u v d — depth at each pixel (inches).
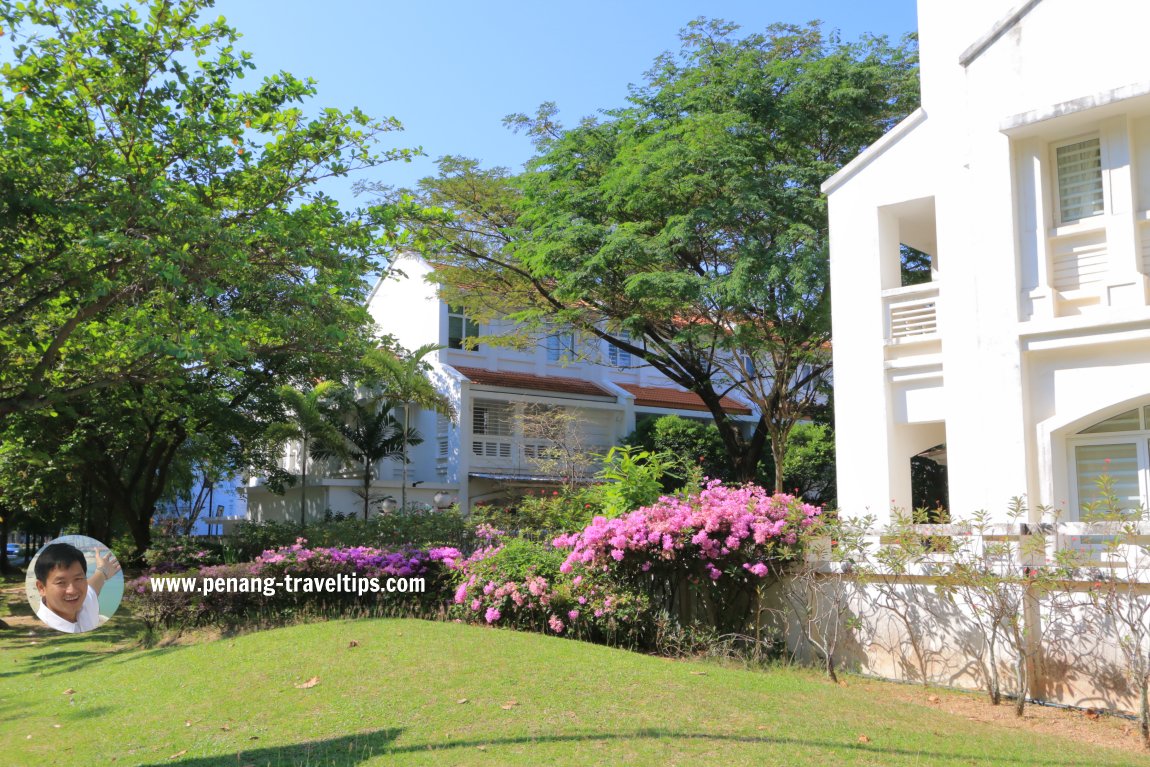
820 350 731.4
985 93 410.3
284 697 315.9
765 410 796.6
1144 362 362.6
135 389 765.9
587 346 1211.2
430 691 309.4
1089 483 385.4
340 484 1080.8
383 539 716.0
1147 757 263.9
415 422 1187.3
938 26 453.4
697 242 725.3
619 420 1216.8
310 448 1029.2
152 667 400.5
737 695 304.5
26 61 470.3
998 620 339.6
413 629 416.5
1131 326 360.8
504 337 990.4
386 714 287.9
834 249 488.4
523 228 816.9
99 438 911.0
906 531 369.4
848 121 721.0
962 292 421.7
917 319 452.1
